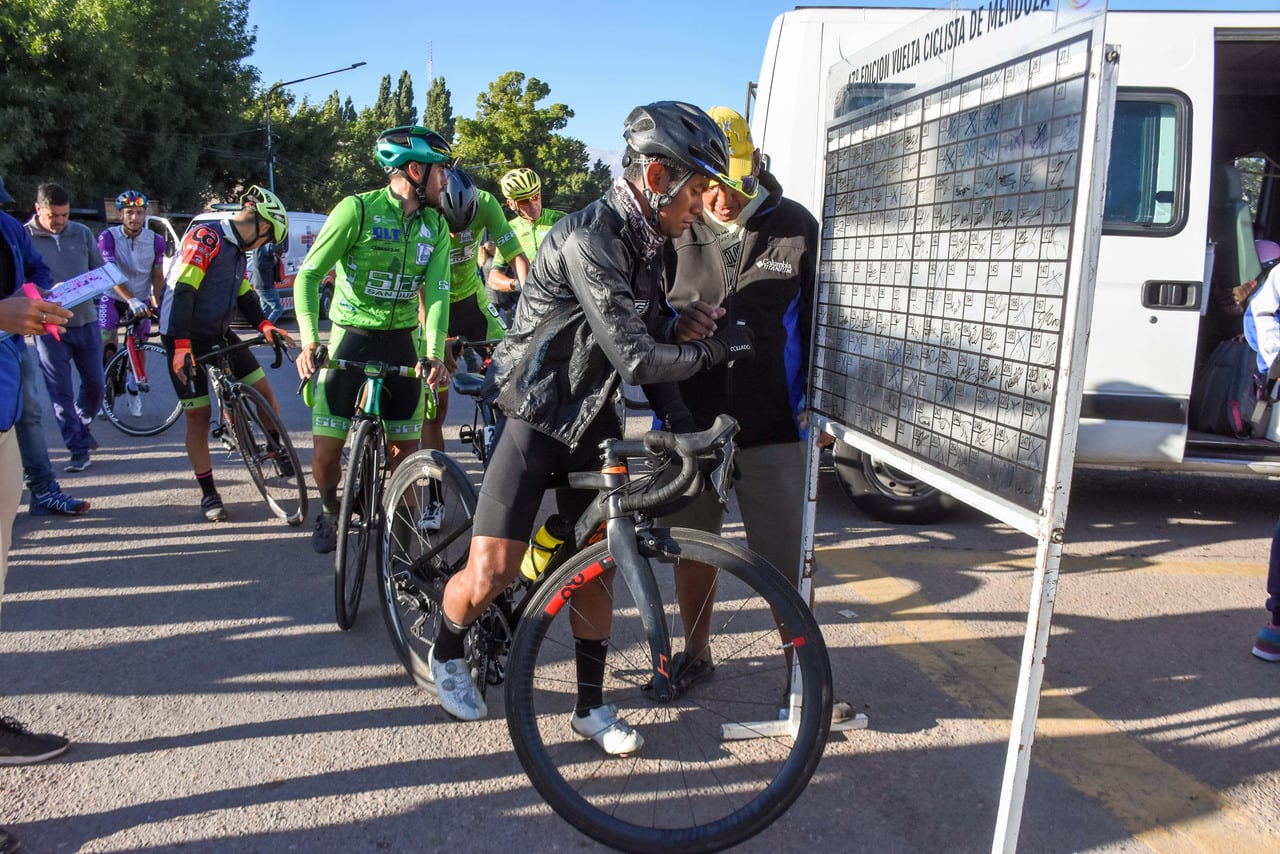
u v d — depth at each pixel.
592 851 2.45
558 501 2.81
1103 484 6.35
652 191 2.31
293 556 4.61
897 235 2.48
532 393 2.48
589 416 2.49
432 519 3.21
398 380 4.13
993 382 2.11
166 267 7.76
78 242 6.25
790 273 2.87
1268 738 3.09
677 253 2.89
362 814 2.58
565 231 2.38
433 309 3.98
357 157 54.88
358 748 2.91
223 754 2.86
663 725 3.05
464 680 2.92
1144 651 3.75
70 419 6.13
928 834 2.54
